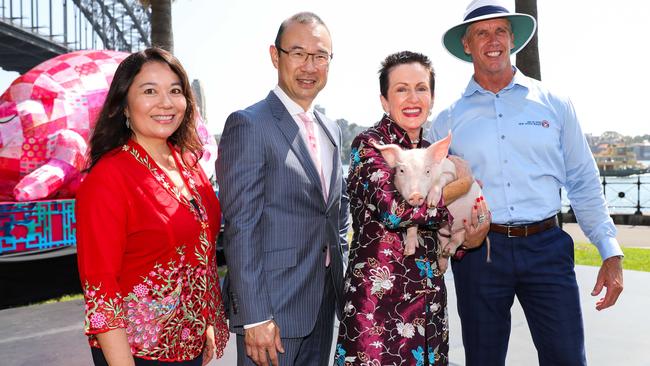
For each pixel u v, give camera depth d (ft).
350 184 8.62
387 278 8.16
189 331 7.33
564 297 9.91
